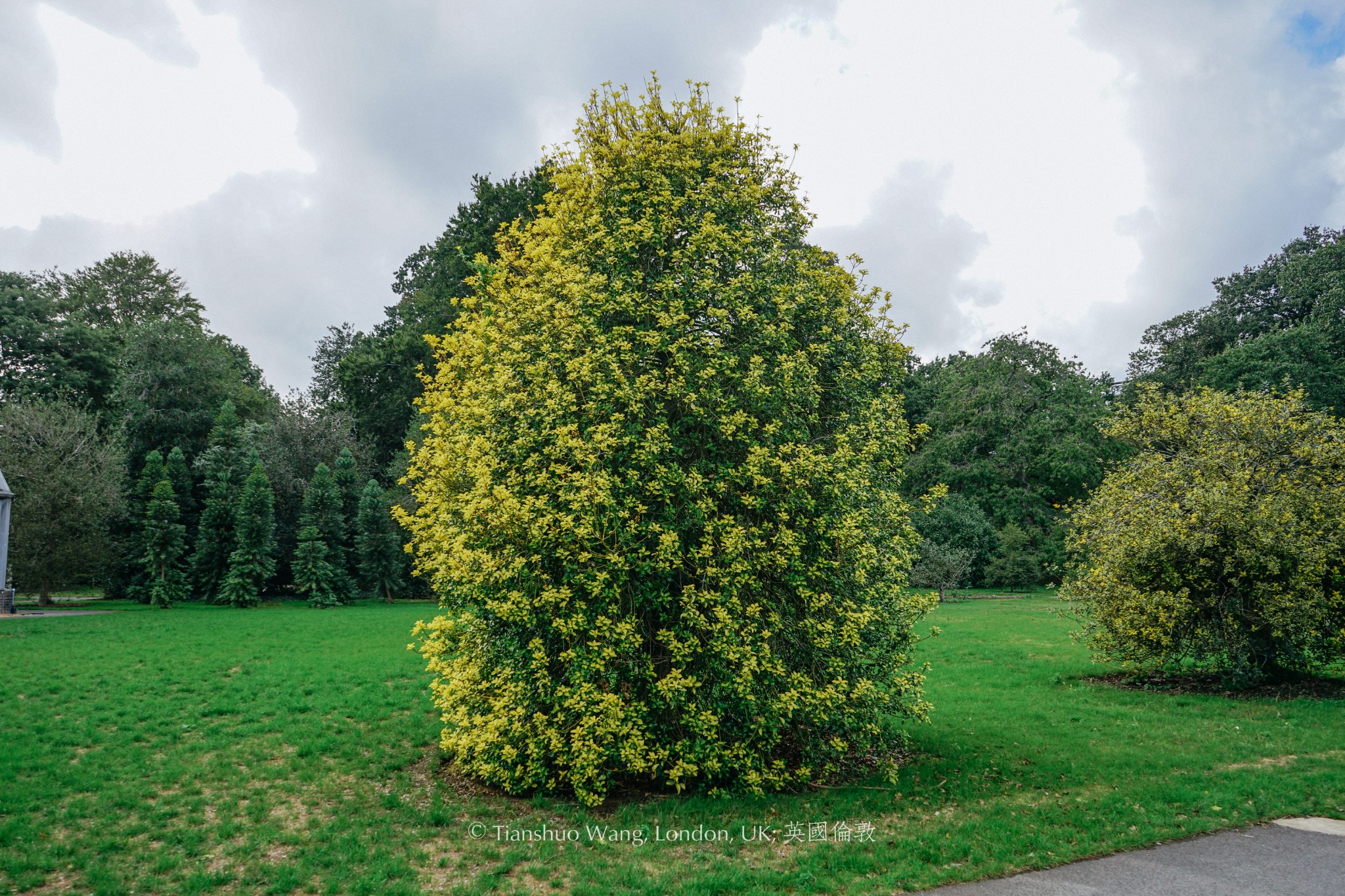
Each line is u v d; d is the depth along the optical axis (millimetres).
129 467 37219
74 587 36156
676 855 5602
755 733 6918
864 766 8125
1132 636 12461
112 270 51719
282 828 6043
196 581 31953
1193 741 9008
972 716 10484
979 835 5930
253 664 13664
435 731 9102
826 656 7230
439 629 7750
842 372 7961
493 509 6973
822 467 7078
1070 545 14328
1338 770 7699
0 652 14180
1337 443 11969
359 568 35000
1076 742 8961
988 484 39344
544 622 6953
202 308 54906
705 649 6738
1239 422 12609
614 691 6895
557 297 7645
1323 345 37531
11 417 29922
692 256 7539
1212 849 5742
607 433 6695
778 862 5480
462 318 8664
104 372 40844
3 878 4945
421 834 5949
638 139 8203
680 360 6969
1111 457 37250
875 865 5398
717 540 6969
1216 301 46500
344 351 57625
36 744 8094
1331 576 11680
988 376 41156
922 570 29938
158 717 9383
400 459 37594
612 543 6824
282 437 38750
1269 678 12508
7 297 38688
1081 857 5551
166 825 6012
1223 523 11414
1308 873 5266
